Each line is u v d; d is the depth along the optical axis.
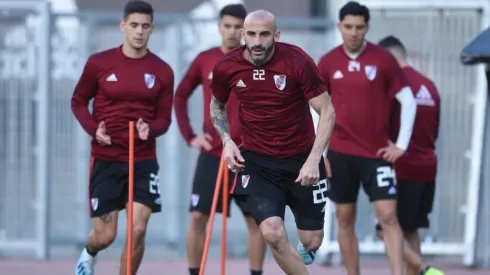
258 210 23.72
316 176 22.62
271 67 23.02
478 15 36.62
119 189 27.00
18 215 38.00
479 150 36.56
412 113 28.23
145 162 26.95
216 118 24.31
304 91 23.17
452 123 37.03
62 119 37.88
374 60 28.25
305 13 47.09
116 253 38.94
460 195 37.09
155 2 45.66
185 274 34.44
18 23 37.53
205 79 30.11
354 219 29.52
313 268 36.41
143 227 26.44
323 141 22.97
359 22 27.81
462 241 37.16
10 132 37.81
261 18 22.44
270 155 24.20
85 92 26.95
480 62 24.98
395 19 36.84
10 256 38.47
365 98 28.38
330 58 28.73
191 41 37.59
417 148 29.97
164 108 27.03
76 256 38.69
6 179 37.94
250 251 30.91
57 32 37.59
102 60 26.58
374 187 28.38
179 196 38.38
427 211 30.70
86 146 37.97
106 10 46.09
